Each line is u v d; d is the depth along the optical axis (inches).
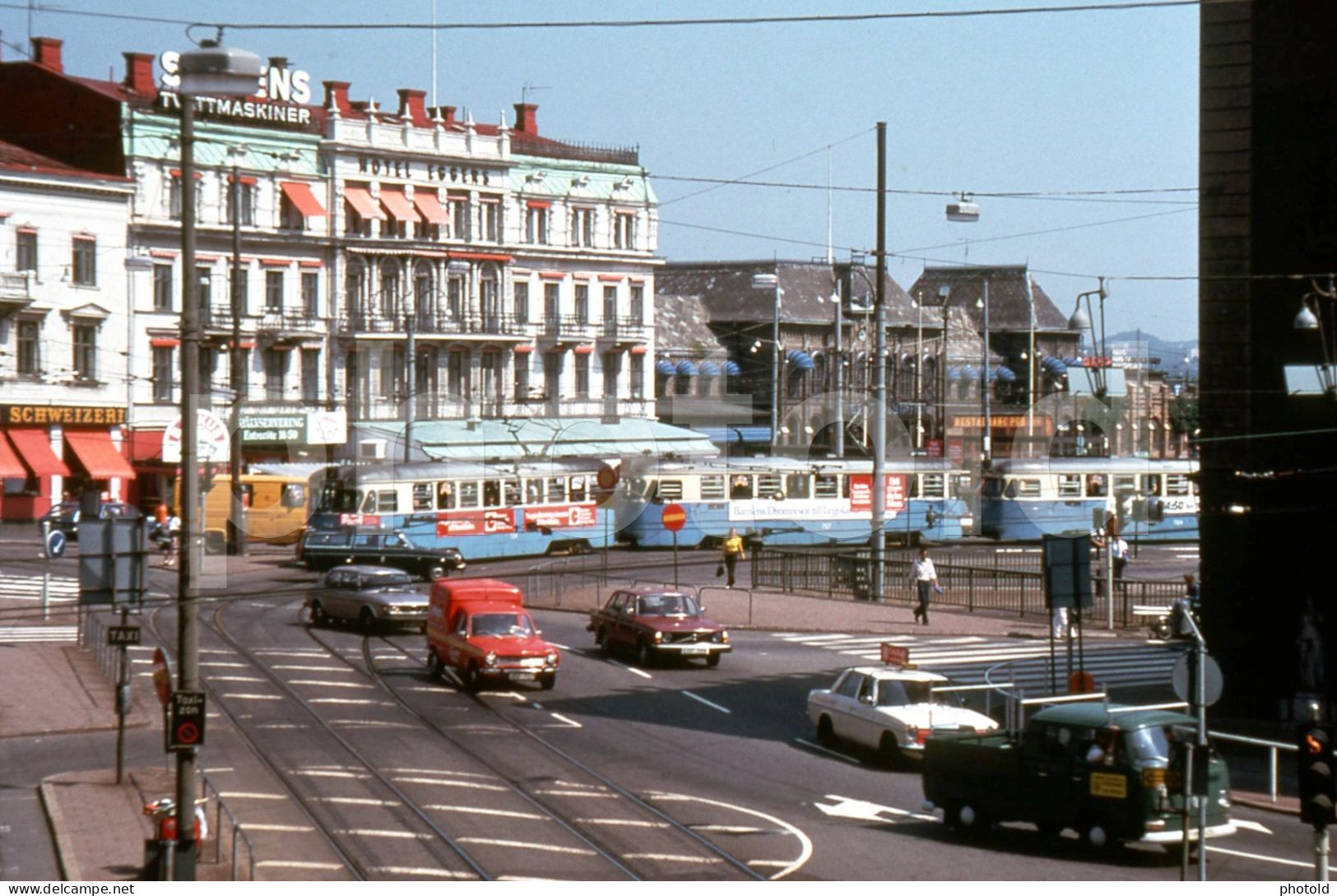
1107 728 1178.0
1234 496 1803.6
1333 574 1755.7
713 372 5300.2
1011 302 6279.5
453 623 1955.0
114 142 3885.3
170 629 2349.9
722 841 1208.8
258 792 1365.7
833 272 5807.1
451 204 4488.2
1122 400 5743.1
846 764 1551.4
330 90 4325.8
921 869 1120.8
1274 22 1781.5
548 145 4768.7
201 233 3969.0
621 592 2212.1
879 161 2625.5
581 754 1566.2
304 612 2578.7
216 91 1112.2
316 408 4104.3
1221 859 1186.0
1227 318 1811.0
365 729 1663.4
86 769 1482.5
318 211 4146.2
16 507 3609.7
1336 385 1724.9
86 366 3774.6
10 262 3627.0
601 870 1111.0
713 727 1732.3
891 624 2524.6
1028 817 1208.8
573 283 4758.9
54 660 2090.3
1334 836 1277.1
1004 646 2347.4
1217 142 1811.0
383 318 4293.8
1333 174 1758.1
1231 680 1808.6
